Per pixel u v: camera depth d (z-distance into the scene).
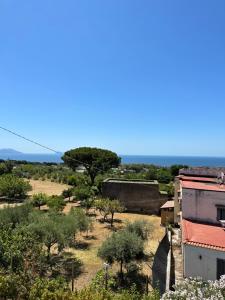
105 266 16.95
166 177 54.09
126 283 17.58
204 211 17.52
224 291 10.72
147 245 24.12
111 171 63.44
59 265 19.95
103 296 11.40
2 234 17.20
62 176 59.84
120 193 38.34
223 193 17.08
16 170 65.69
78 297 10.99
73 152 49.88
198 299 10.23
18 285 11.98
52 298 10.85
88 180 52.22
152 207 37.34
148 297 11.98
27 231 19.11
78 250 23.11
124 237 19.05
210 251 13.98
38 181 60.12
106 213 32.03
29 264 14.83
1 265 15.02
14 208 25.73
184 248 14.48
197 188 17.80
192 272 14.24
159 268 16.22
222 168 24.77
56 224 21.39
